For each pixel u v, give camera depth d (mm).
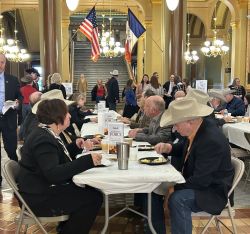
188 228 2402
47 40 9703
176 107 2465
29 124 4066
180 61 10180
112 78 12078
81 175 2328
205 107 2516
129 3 18531
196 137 2490
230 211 2574
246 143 4711
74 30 23562
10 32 22047
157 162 2637
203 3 18469
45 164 2316
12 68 23062
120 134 2967
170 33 10164
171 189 2527
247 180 4984
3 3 16891
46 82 9375
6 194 4586
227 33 19266
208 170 2383
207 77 23562
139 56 19984
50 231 3424
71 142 3428
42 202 2420
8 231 3469
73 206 2449
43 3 9688
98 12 22250
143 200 3199
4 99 4742
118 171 2424
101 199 2523
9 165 2514
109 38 19750
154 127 3826
